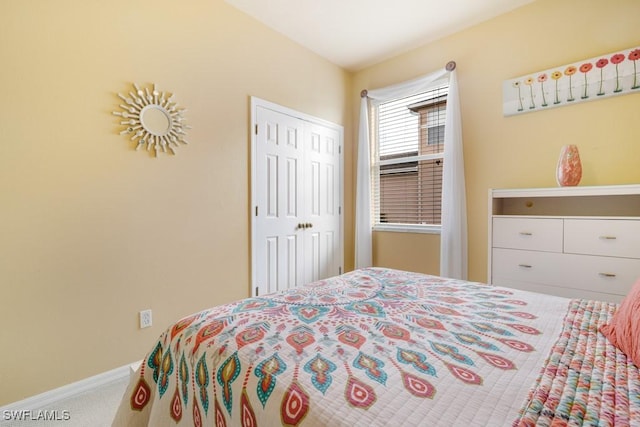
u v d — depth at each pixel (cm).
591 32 205
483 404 55
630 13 193
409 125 312
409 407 55
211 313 102
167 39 199
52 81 156
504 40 242
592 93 204
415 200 307
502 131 243
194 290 214
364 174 328
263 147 256
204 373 78
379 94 319
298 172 288
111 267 177
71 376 163
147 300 192
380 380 63
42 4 153
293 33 271
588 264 176
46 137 155
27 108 149
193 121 212
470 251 262
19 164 148
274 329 88
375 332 87
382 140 334
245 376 69
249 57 246
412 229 301
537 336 85
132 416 94
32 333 152
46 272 156
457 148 258
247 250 246
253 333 86
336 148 329
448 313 103
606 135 200
